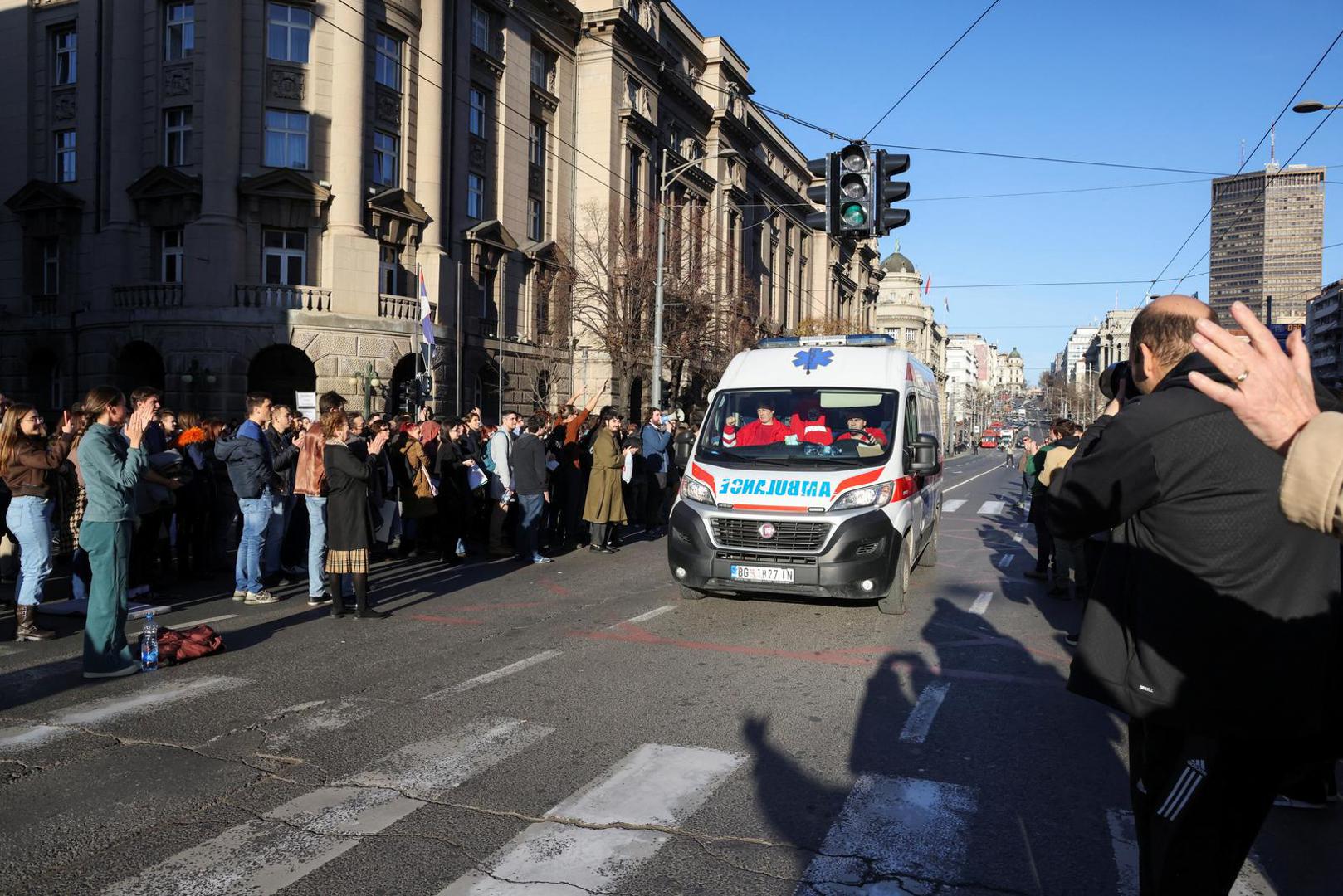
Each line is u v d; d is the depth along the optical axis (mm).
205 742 5320
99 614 6680
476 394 31828
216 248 25656
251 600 9648
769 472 9156
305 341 25812
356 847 3975
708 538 8969
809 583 8672
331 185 26750
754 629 8625
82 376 27953
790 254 62781
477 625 8711
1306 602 2350
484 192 32844
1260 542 2357
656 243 35312
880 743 5449
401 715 5852
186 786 4645
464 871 3760
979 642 8227
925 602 10164
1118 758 5262
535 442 12938
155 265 27219
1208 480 2391
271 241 26719
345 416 9234
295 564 11734
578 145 38125
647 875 3740
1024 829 4270
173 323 25766
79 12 29859
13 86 31359
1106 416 3197
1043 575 11906
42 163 31031
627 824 4238
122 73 27141
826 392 10008
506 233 33125
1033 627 8961
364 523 8969
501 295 33469
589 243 34656
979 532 18156
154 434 10219
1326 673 2355
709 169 48125
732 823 4270
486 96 33031
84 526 6695
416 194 29391
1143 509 2541
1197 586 2430
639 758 5102
